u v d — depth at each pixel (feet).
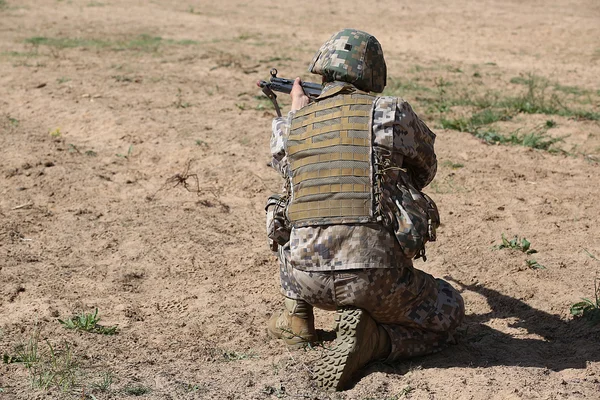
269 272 17.20
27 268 17.21
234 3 61.26
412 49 44.55
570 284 16.07
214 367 12.96
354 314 11.96
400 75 36.78
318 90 13.64
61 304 15.48
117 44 43.57
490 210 20.33
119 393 11.83
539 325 14.49
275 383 12.14
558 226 19.20
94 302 15.72
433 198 21.25
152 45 43.29
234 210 20.81
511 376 12.10
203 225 19.75
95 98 30.96
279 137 12.66
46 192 21.81
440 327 12.83
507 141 25.86
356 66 12.50
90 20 53.01
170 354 13.55
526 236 18.67
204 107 29.94
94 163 24.13
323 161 12.00
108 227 19.60
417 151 12.38
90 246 18.51
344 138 11.99
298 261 12.06
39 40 44.47
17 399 11.62
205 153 24.59
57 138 26.43
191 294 16.14
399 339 12.70
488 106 30.19
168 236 19.01
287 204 12.50
